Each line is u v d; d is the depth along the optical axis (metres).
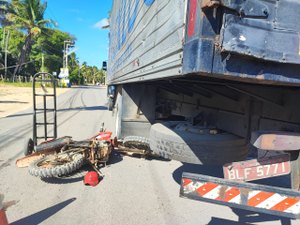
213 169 5.77
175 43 2.43
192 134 3.55
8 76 56.25
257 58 1.97
